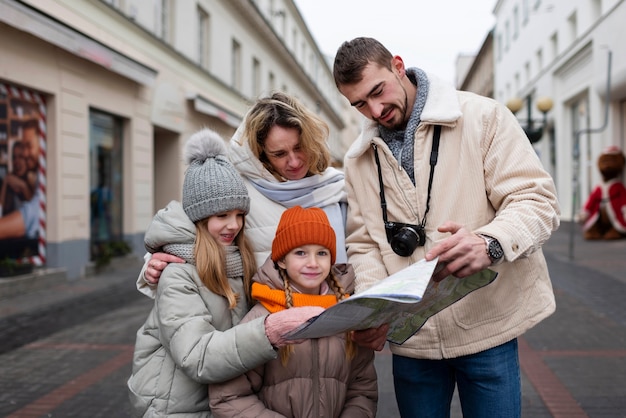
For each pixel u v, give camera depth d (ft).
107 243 33.94
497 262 5.09
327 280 6.15
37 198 27.20
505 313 5.96
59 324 19.15
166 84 41.52
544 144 71.92
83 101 30.17
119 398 12.23
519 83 85.76
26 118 26.27
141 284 6.29
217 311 5.82
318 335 4.97
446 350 6.13
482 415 6.19
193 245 5.91
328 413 5.57
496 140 5.80
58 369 14.26
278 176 6.90
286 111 6.39
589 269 28.19
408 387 6.70
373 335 5.54
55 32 25.53
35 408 11.72
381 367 14.21
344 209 7.22
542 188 5.49
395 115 6.07
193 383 5.70
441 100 5.95
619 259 31.42
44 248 27.86
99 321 19.61
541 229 5.31
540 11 71.20
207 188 5.91
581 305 20.22
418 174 6.09
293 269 5.82
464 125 5.92
